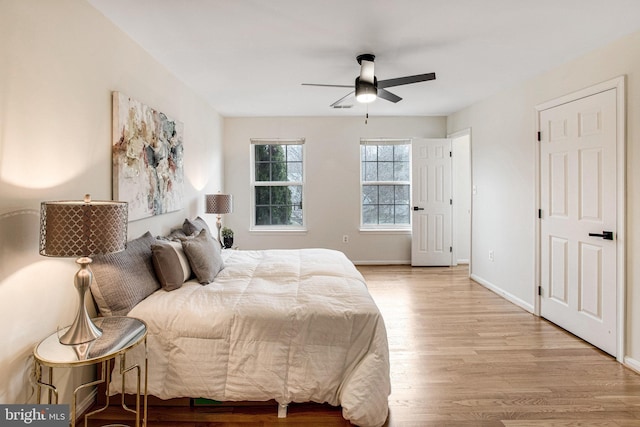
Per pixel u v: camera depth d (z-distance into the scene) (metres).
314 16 2.32
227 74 3.50
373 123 5.70
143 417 1.93
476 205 4.82
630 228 2.54
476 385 2.31
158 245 2.41
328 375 1.99
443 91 4.20
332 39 2.69
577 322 3.05
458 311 3.69
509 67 3.29
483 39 2.68
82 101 2.06
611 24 2.41
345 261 3.25
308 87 3.96
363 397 1.89
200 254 2.63
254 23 2.42
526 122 3.71
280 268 2.94
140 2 2.13
